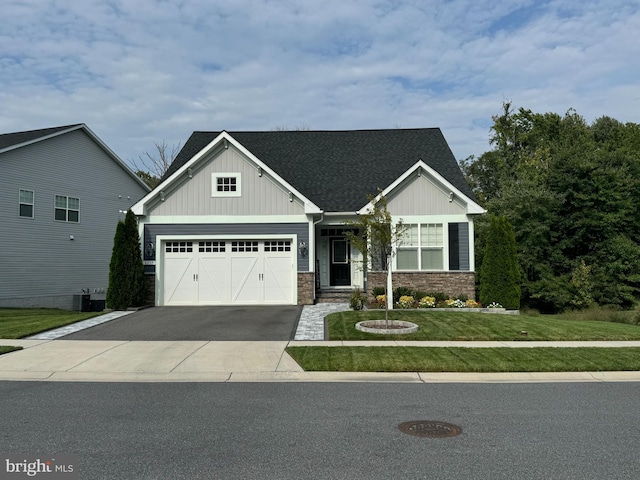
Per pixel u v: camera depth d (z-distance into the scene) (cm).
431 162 2217
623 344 1197
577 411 701
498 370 955
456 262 1938
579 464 507
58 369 968
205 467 498
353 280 2156
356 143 2420
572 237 2650
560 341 1234
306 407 719
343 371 948
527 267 2595
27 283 2352
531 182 2803
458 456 528
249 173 1952
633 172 2869
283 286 1934
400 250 1953
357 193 2086
